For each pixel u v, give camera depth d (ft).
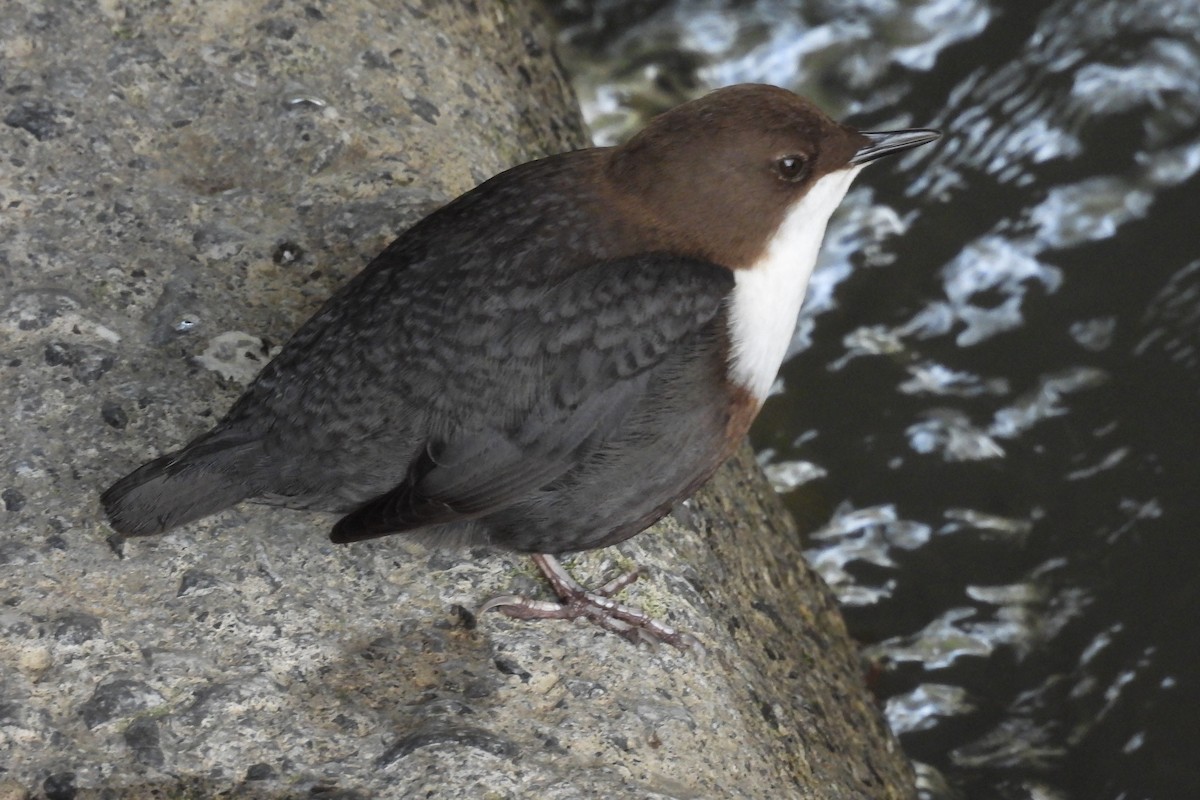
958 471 36.32
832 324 38.75
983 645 33.50
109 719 20.40
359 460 21.47
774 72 43.50
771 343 22.85
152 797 19.80
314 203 27.68
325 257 27.02
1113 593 34.12
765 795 22.56
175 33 29.12
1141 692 32.58
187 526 22.98
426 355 21.20
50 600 21.63
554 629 23.41
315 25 29.81
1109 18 42.96
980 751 31.86
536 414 21.29
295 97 28.60
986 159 41.47
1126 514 35.22
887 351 38.29
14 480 22.91
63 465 23.29
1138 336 38.04
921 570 34.73
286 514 23.58
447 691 21.97
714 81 43.55
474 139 29.73
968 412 37.17
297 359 21.89
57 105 27.55
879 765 27.91
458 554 23.94
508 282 21.49
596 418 21.56
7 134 27.07
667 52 43.88
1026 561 34.78
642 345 21.56
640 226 22.30
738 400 22.65
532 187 22.59
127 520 21.02
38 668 20.90
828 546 35.19
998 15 43.86
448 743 20.76
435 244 22.11
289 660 21.75
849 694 28.84
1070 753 31.89
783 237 22.75
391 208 27.61
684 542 26.18
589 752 21.62
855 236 40.19
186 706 20.77
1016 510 35.60
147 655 21.26
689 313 21.83
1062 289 38.96
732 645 25.03
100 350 24.68
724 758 22.54
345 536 21.09
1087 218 40.11
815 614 29.84
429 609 23.08
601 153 23.17
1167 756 31.63
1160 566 34.37
